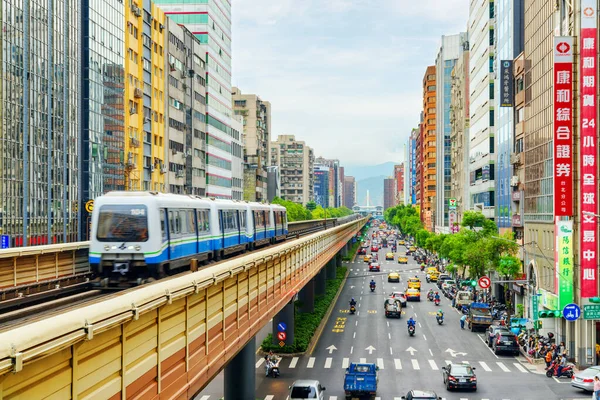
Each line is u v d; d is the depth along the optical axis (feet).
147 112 290.97
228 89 433.89
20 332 26.43
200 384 52.37
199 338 52.26
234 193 451.53
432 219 651.25
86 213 241.14
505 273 212.84
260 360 163.53
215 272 54.39
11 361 25.30
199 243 100.37
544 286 188.44
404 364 158.40
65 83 228.02
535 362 159.22
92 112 245.24
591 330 154.81
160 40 306.14
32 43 204.74
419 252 529.45
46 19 214.07
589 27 152.25
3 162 186.60
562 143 157.07
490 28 302.66
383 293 303.27
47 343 27.94
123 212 79.46
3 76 187.42
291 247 108.88
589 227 154.71
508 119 251.60
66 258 88.12
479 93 332.19
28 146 201.98
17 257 76.18
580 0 153.99
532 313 196.54
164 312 43.19
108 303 33.94
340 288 318.24
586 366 154.40
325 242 192.54
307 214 580.30
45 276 82.53
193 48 353.10
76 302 66.95
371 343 185.88
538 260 194.90
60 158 224.33
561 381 140.15
